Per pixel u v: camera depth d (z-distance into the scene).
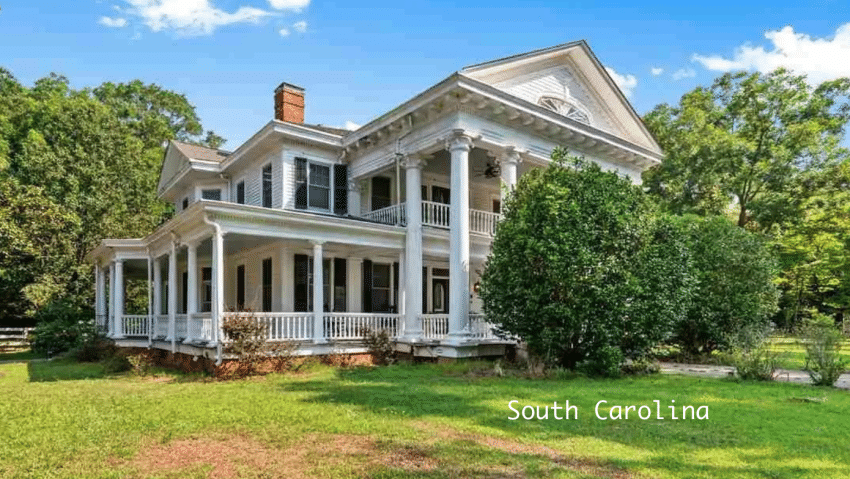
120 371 14.96
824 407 8.43
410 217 16.44
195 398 9.57
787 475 5.05
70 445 6.40
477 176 20.42
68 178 29.05
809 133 33.34
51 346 21.06
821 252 28.23
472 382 11.25
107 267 21.97
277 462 5.62
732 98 36.84
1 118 33.19
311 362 14.10
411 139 16.45
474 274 18.98
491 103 15.23
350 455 5.80
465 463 5.44
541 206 12.58
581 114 19.08
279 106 20.98
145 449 6.21
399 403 8.77
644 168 20.94
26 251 24.92
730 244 16.91
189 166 20.73
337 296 17.56
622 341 12.64
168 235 16.22
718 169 34.34
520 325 12.72
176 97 48.62
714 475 5.05
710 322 16.34
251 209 13.32
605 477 5.00
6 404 9.39
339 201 18.44
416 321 16.02
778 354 13.59
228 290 20.25
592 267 11.94
